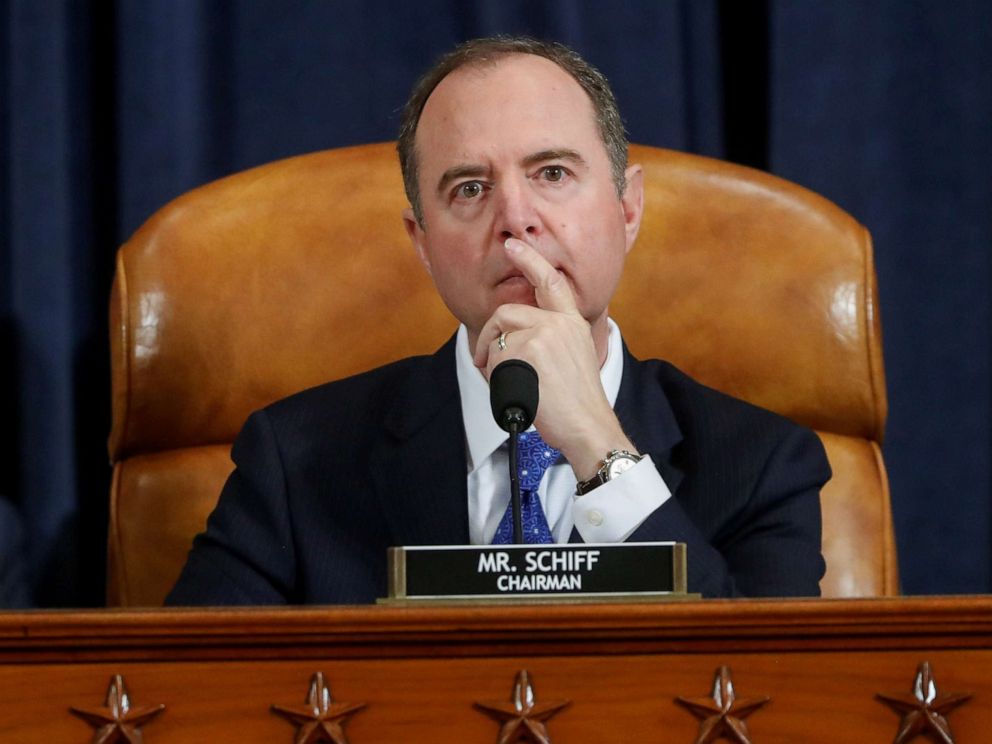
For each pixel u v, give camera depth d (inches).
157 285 311.6
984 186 382.3
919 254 381.7
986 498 382.3
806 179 378.0
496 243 253.4
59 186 365.4
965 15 382.3
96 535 374.6
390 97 382.3
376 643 153.1
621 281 313.6
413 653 153.5
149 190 368.5
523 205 252.1
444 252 258.2
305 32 381.4
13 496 369.7
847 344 312.3
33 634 151.9
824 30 378.3
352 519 264.2
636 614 152.2
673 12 378.0
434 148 258.7
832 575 301.1
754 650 154.1
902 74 381.7
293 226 317.1
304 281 314.5
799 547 262.2
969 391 382.3
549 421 235.1
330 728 151.7
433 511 258.4
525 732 152.0
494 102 255.6
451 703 153.1
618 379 272.5
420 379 273.7
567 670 153.6
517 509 204.8
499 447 259.4
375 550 261.1
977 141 381.7
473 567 173.2
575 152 255.6
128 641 152.6
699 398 279.9
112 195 379.9
